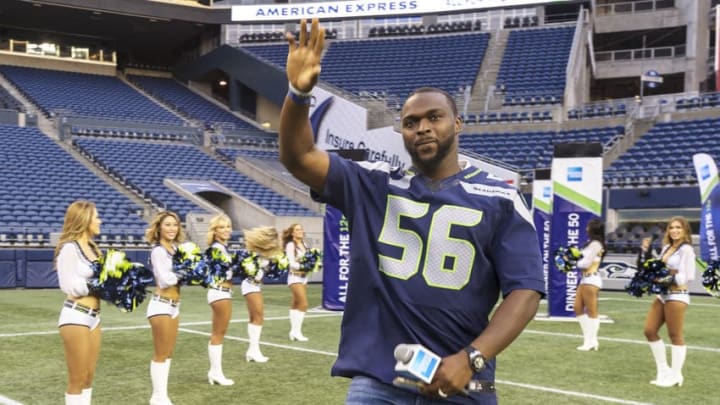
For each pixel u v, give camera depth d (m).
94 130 28.83
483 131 27.86
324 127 26.22
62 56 35.50
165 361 6.03
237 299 16.16
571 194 13.02
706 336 11.08
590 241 9.52
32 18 32.81
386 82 32.31
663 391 7.00
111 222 21.11
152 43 37.91
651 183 21.39
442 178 2.25
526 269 2.08
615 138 24.72
